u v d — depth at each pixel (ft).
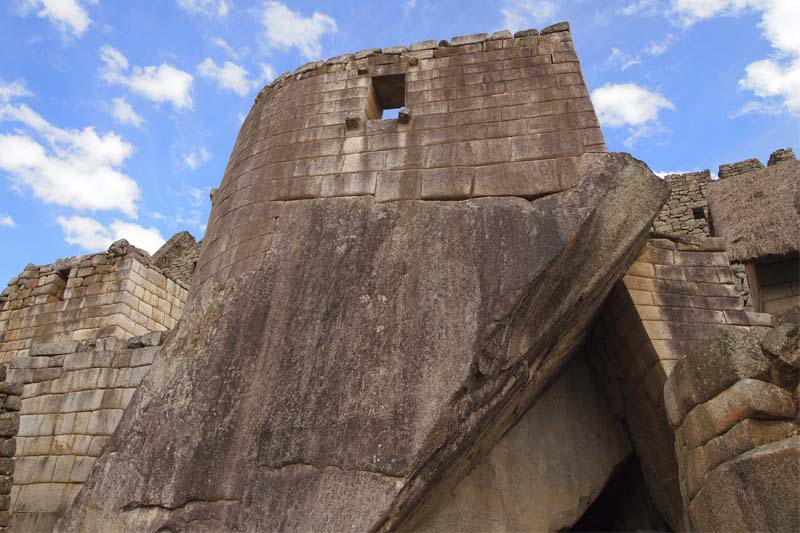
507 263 21.54
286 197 26.68
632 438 27.02
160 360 23.53
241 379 21.48
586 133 25.41
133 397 22.71
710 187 31.68
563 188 23.76
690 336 25.64
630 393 26.86
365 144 27.61
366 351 20.77
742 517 12.57
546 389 27.30
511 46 29.66
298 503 18.30
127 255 51.16
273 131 29.96
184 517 19.10
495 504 24.53
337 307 22.25
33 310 52.16
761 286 29.19
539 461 26.02
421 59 30.37
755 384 13.55
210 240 28.02
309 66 32.27
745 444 13.25
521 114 26.86
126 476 20.40
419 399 19.26
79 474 27.22
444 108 28.02
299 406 20.13
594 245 22.00
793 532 11.59
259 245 25.44
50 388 29.89
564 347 24.53
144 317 51.08
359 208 25.27
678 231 57.41
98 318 49.14
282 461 19.16
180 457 20.27
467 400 19.42
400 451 18.40
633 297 26.25
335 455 18.83
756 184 29.91
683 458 15.52
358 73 30.76
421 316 21.08
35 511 26.91
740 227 28.76
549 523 24.81
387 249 23.43
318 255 24.11
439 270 22.13
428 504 21.75
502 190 24.35
